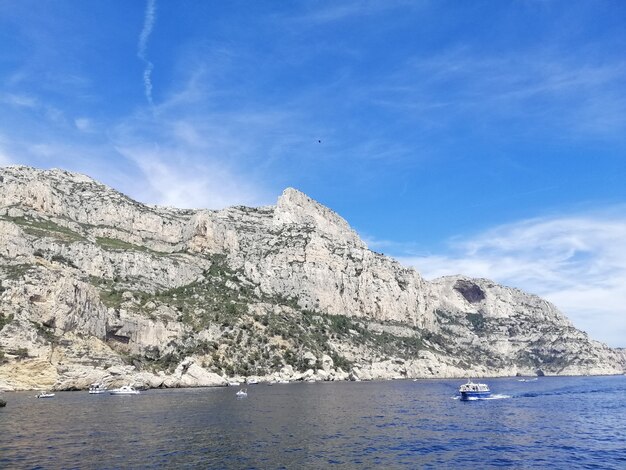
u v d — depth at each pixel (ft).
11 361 449.89
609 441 238.48
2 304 475.72
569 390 605.31
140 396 438.40
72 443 212.84
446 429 268.21
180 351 641.81
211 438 228.22
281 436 235.81
